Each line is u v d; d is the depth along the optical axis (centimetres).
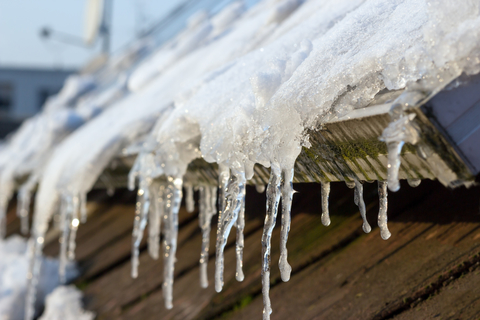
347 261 165
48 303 251
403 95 129
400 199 166
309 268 172
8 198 414
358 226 170
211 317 182
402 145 131
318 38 160
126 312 209
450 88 127
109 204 367
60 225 236
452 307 142
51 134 362
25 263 306
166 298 182
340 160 141
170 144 169
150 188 200
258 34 230
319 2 197
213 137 156
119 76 539
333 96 137
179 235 241
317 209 186
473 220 150
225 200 157
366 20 146
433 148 129
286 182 143
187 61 282
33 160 367
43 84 2056
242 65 168
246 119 150
